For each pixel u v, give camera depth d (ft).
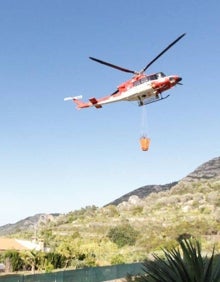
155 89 76.33
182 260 25.20
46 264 194.90
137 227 436.76
